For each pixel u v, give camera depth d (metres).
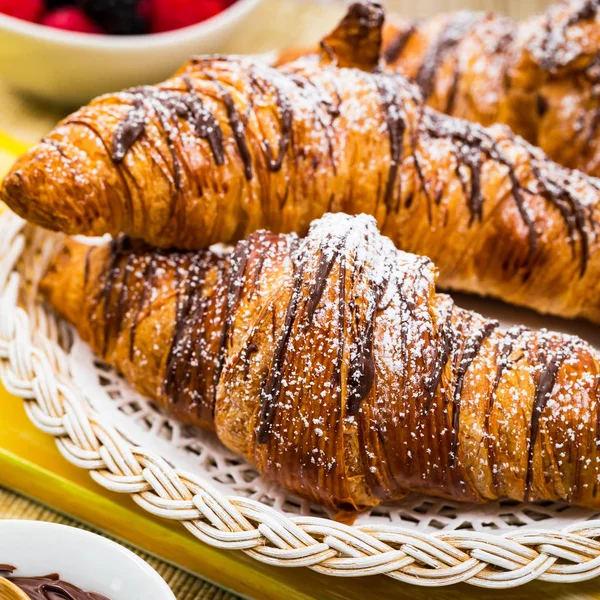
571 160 0.54
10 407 0.49
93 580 0.44
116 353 0.49
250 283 0.47
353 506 0.46
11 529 0.44
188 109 0.48
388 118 0.49
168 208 0.48
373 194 0.49
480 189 0.50
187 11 0.58
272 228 0.50
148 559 0.47
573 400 0.45
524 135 0.55
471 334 0.46
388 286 0.46
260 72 0.50
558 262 0.50
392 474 0.46
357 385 0.45
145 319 0.48
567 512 0.47
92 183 0.47
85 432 0.46
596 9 0.54
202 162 0.48
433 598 0.46
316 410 0.45
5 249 0.50
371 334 0.45
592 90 0.53
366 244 0.46
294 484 0.46
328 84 0.50
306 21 0.63
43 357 0.48
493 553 0.45
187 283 0.48
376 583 0.46
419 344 0.45
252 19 0.59
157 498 0.45
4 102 0.59
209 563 0.46
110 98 0.49
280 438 0.45
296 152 0.49
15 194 0.47
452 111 0.55
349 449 0.45
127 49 0.56
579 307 0.51
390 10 0.66
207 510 0.45
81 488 0.47
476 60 0.55
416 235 0.50
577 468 0.45
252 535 0.45
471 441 0.45
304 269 0.46
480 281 0.51
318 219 0.47
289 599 0.46
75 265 0.50
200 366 0.47
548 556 0.45
